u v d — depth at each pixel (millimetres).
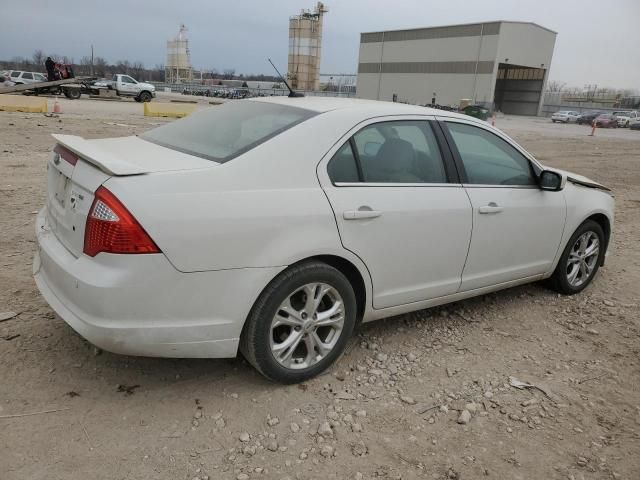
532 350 3990
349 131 3361
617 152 21953
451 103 73812
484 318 4477
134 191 2639
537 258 4570
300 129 3213
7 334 3521
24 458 2512
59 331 3617
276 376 3164
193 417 2908
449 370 3600
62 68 34531
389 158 3541
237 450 2697
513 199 4195
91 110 24875
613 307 4875
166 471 2521
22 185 7777
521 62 70688
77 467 2494
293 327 3170
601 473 2738
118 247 2605
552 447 2910
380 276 3477
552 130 38375
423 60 77000
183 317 2783
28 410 2842
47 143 12422
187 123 3826
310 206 3070
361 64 87812
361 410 3092
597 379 3633
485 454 2814
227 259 2818
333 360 3406
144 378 3217
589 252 5078
